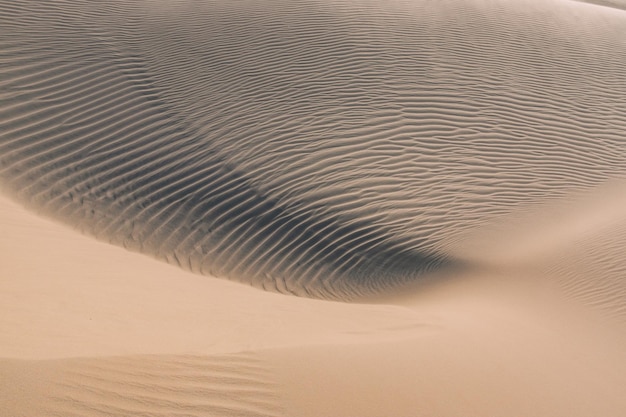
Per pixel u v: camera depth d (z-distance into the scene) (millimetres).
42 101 11672
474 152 11969
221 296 7152
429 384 4387
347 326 5965
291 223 9945
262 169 10898
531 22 17141
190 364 4121
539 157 12172
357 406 3955
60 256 7461
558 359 5539
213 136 11531
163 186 10352
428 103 12945
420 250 9719
